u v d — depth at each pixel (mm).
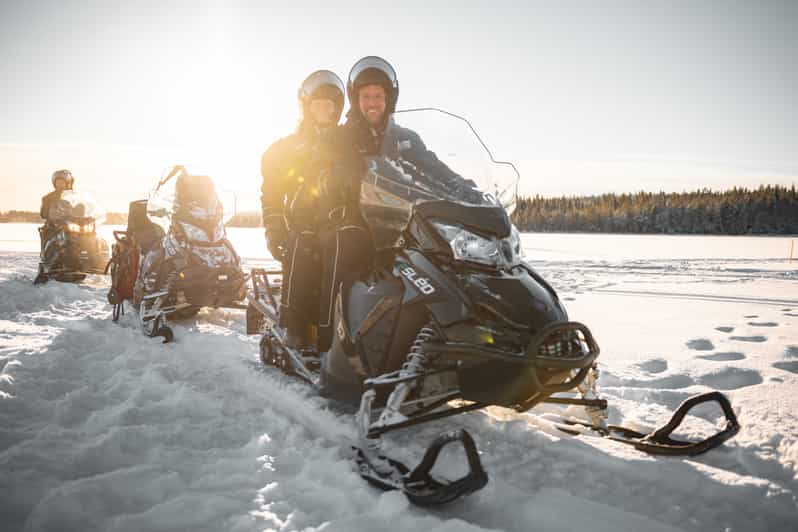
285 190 3826
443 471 2566
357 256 3053
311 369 3633
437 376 2695
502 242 2662
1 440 2846
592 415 2994
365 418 2600
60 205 9016
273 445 2809
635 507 2297
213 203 5766
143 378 3963
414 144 2975
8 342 5016
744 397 3441
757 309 7172
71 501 2189
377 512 2156
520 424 3068
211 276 5512
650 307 7391
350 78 3365
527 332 2465
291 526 2066
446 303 2533
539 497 2314
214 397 3670
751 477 2455
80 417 3240
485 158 3068
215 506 2184
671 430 2812
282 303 3520
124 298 6191
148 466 2539
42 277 8898
